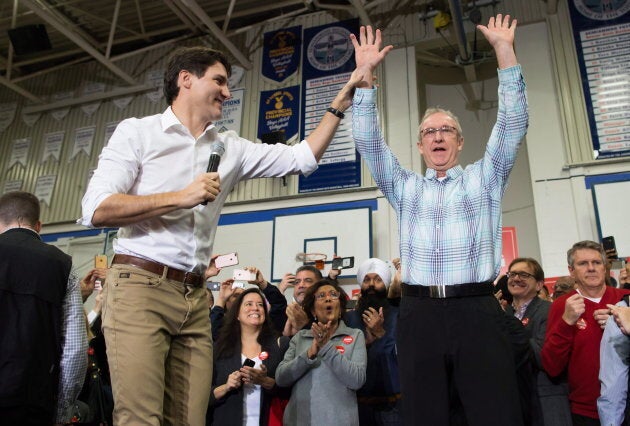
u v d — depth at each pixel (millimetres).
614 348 2289
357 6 6172
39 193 7578
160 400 1555
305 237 6078
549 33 5957
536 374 2582
